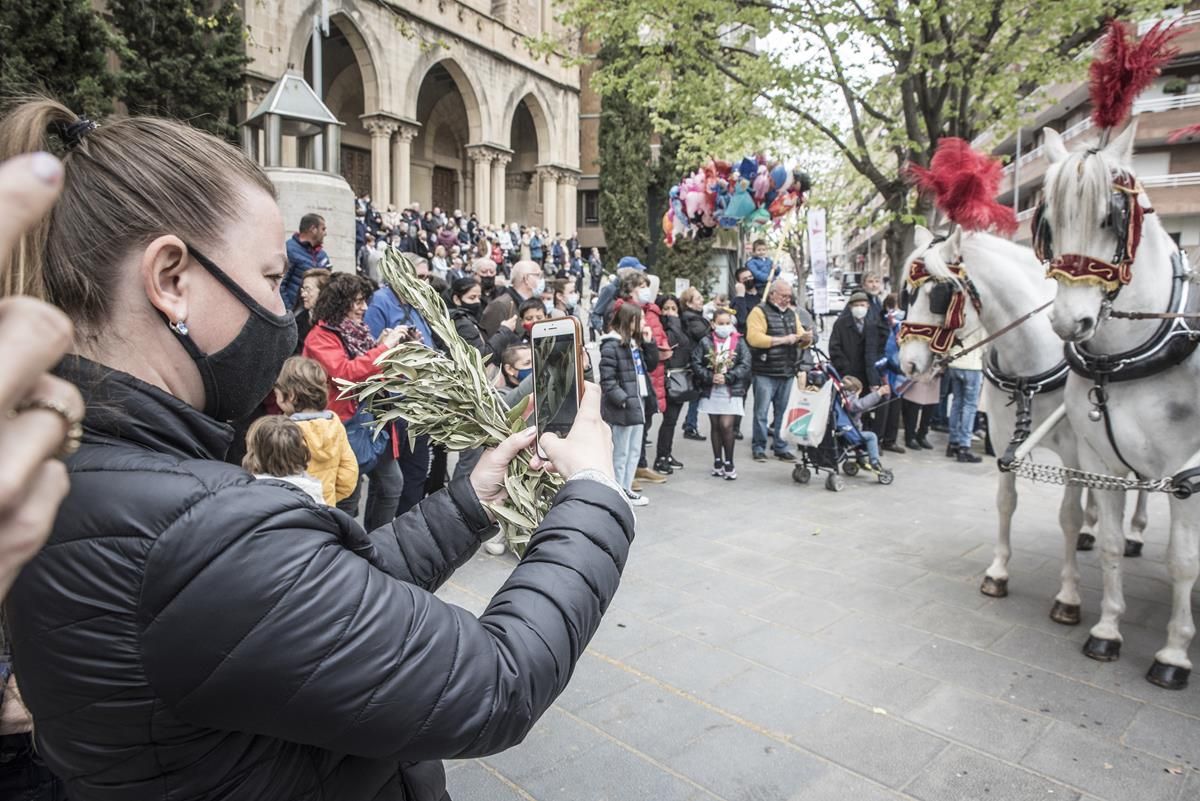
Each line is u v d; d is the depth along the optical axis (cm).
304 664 80
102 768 83
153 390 89
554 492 146
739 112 1170
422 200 3344
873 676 363
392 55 2638
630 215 3219
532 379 149
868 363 877
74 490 81
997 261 415
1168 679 353
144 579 78
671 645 393
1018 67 1050
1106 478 360
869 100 1168
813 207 1271
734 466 836
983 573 505
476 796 275
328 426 399
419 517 142
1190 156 2262
